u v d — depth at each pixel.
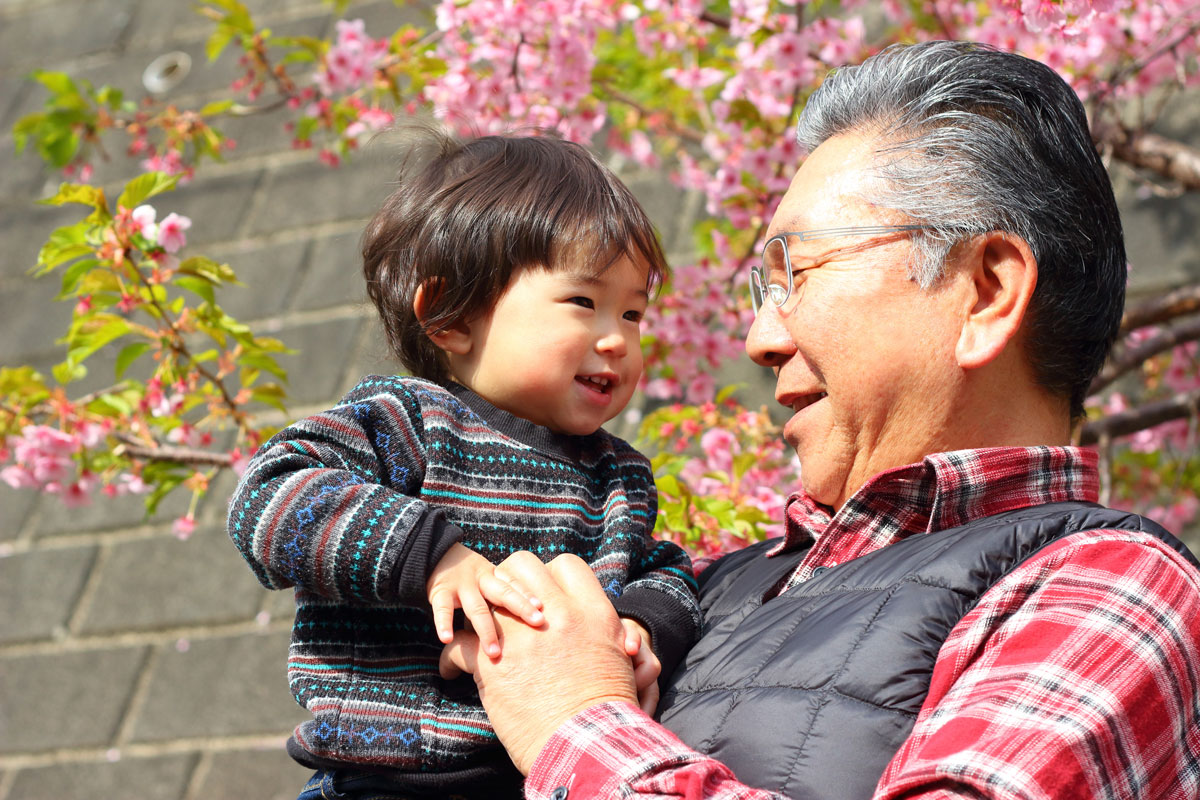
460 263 1.26
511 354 1.24
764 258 1.33
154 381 2.15
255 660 3.00
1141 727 0.87
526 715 1.00
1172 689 0.91
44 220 4.29
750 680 1.03
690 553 1.94
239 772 2.80
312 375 3.43
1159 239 3.05
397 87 2.65
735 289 2.51
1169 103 3.23
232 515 1.09
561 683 1.01
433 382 1.31
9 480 2.23
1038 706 0.86
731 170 2.45
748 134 2.56
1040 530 1.04
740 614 1.20
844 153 1.27
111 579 3.31
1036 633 0.92
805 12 3.05
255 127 4.19
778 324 1.29
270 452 1.12
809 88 2.44
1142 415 2.52
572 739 0.95
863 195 1.22
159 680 3.05
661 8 2.59
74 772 2.94
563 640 1.03
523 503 1.19
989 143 1.19
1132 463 2.90
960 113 1.22
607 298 1.27
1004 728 0.84
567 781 0.92
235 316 3.66
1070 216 1.18
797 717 0.96
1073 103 1.25
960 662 0.94
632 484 1.33
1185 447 2.91
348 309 3.56
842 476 1.25
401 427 1.18
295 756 1.14
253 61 2.72
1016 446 1.19
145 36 4.71
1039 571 0.98
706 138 2.72
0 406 2.21
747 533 1.93
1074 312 1.19
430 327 1.28
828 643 1.00
